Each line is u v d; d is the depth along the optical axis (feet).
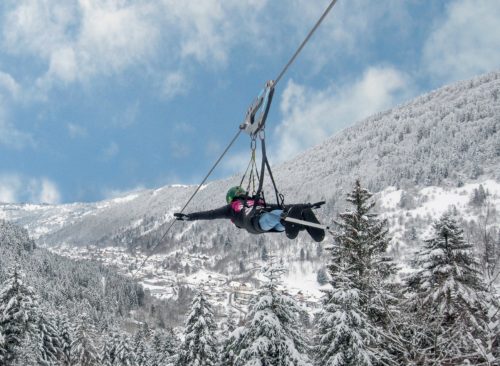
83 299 445.37
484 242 26.81
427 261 50.16
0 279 401.08
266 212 21.17
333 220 65.10
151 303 581.12
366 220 62.13
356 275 55.83
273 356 62.64
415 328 29.17
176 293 616.39
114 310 495.41
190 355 91.86
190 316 94.53
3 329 113.91
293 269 632.38
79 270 579.89
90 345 156.46
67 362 160.76
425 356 27.07
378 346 44.60
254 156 23.07
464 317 29.07
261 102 21.93
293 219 20.03
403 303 35.14
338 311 53.16
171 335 165.99
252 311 63.82
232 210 23.68
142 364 191.31
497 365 25.84
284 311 63.62
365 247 58.80
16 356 114.73
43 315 151.84
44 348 147.84
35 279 430.20
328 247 63.93
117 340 177.27
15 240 565.53
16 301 114.83
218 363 85.10
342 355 53.21
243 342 63.21
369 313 53.88
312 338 64.90
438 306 32.86
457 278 45.24
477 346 25.59
